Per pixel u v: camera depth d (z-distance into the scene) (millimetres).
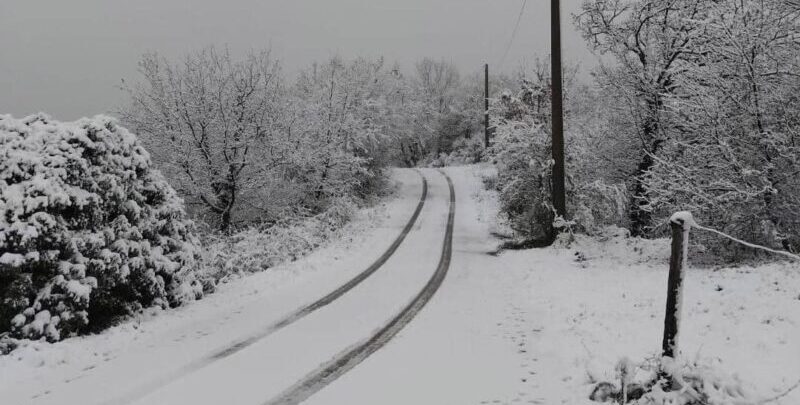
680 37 16891
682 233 5164
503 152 19844
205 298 11352
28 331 7727
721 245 12695
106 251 8930
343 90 31266
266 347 7566
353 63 35375
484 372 6465
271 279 13336
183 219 11828
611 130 19250
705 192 12273
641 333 7258
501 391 5855
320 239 20250
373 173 34656
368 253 17203
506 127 19859
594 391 5480
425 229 23031
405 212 28750
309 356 7129
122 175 9969
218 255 15531
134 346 7875
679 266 5176
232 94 20969
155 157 21312
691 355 6125
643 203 18812
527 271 13484
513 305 10031
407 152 69312
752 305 7496
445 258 16078
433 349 7406
